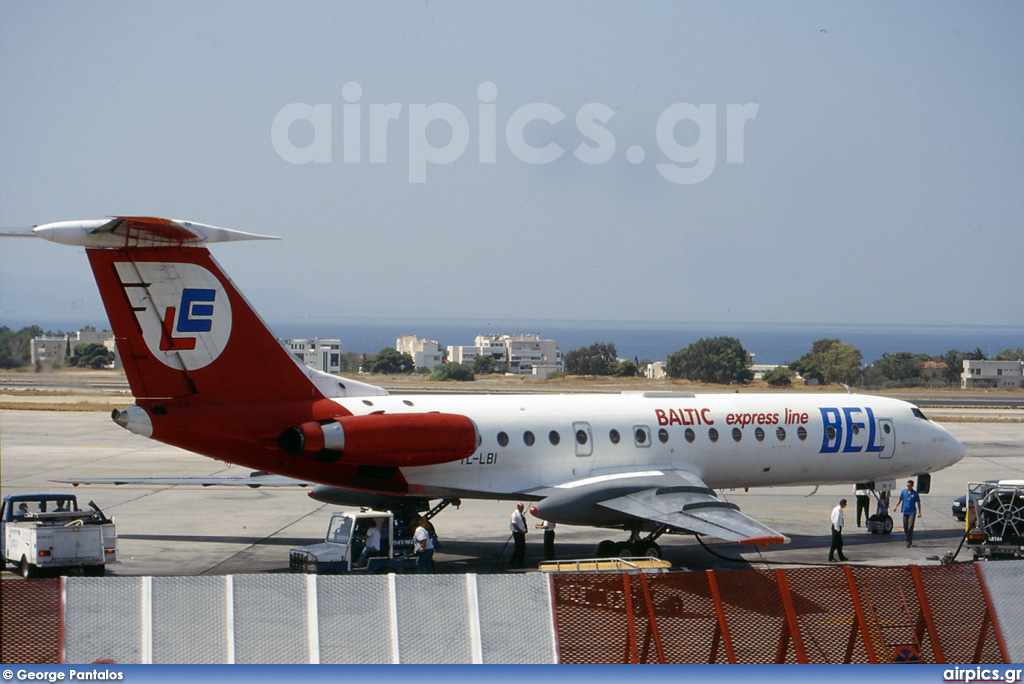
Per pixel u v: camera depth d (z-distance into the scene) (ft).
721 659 81.46
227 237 111.04
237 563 128.16
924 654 84.69
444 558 135.74
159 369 117.39
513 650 79.56
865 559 138.21
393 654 77.92
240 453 122.52
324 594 77.92
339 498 140.15
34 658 74.79
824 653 84.48
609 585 81.76
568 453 140.05
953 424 377.50
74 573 113.91
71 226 105.60
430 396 138.62
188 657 76.18
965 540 130.52
